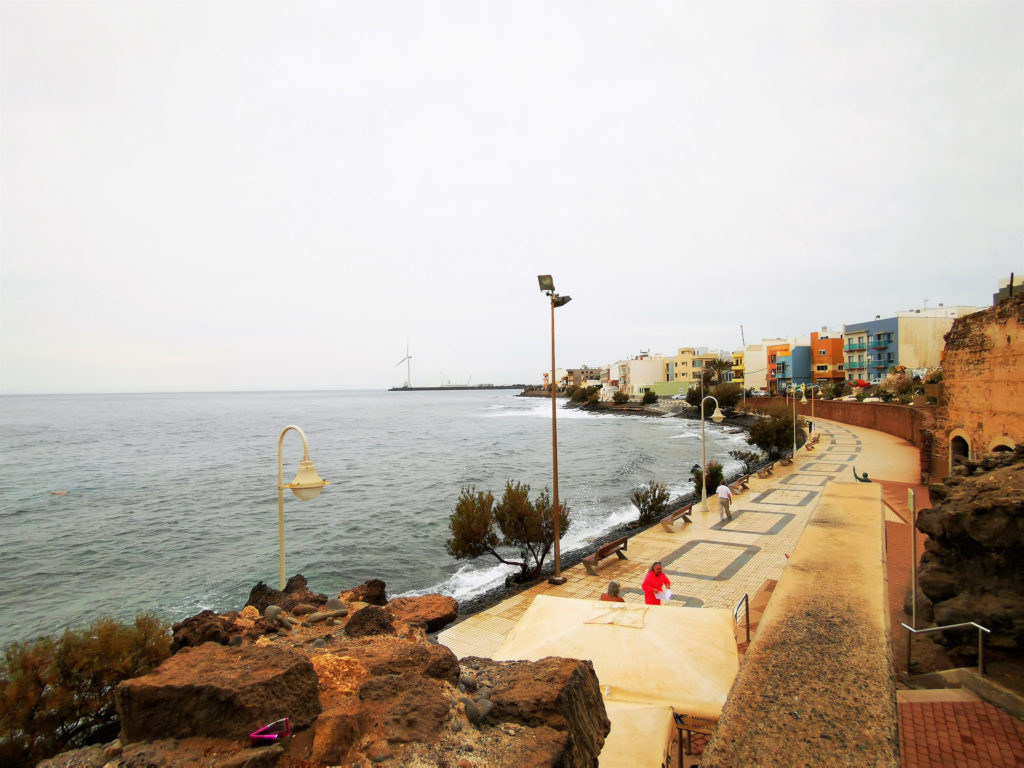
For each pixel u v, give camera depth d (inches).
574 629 242.1
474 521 661.3
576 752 109.6
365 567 864.9
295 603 183.0
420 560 894.4
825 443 1672.0
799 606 111.6
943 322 3070.9
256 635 155.3
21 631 657.0
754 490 1044.5
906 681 258.5
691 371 4672.7
